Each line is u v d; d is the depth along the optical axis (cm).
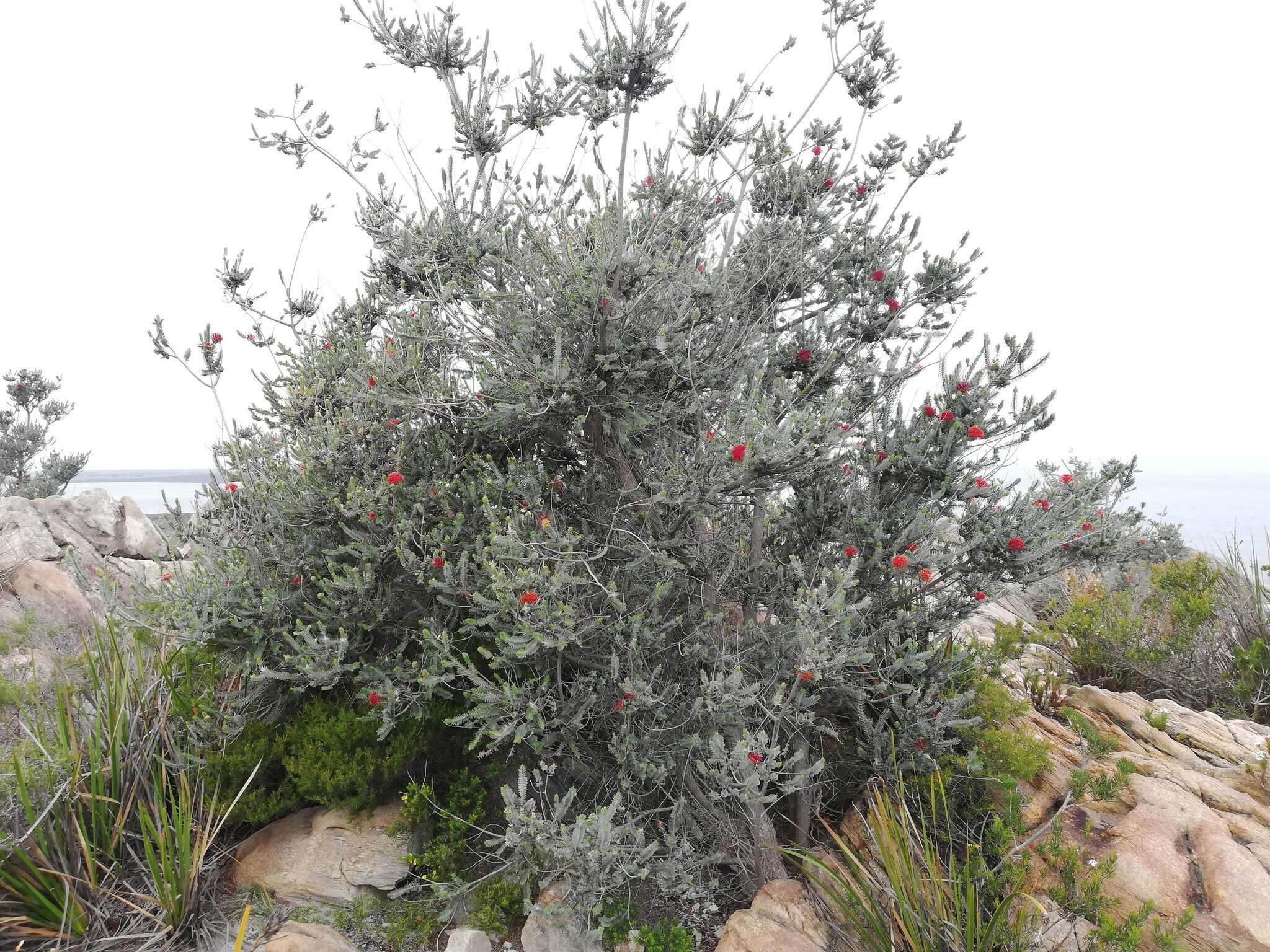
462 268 405
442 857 363
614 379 354
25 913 308
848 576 314
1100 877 287
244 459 457
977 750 362
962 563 401
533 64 429
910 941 273
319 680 347
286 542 414
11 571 596
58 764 347
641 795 380
